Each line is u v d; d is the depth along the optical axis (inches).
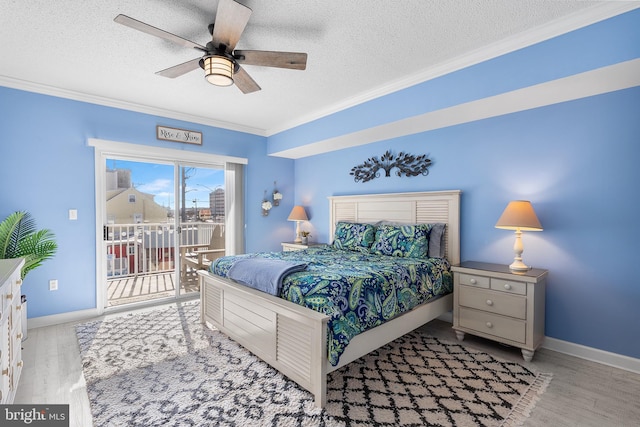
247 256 128.6
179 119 160.9
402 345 107.3
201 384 82.1
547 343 105.4
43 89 123.1
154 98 138.6
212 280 116.0
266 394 77.6
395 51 98.5
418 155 143.7
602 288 95.8
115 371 88.6
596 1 75.5
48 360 95.0
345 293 79.2
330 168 187.6
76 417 68.8
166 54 98.9
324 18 80.9
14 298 73.7
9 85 116.9
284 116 165.9
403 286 97.4
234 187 182.7
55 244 115.1
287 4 75.0
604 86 90.1
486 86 98.7
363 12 78.6
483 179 122.6
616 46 76.2
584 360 96.7
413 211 142.7
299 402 74.3
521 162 112.6
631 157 90.9
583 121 99.0
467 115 117.2
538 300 96.1
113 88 126.8
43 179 124.6
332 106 149.1
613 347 94.0
